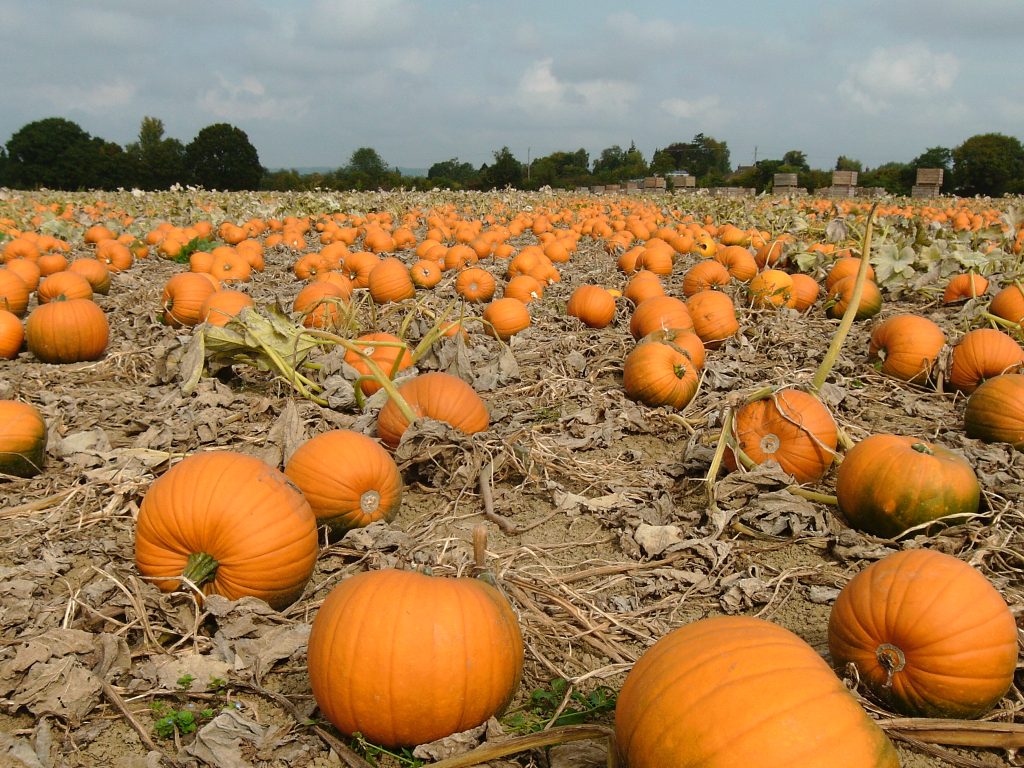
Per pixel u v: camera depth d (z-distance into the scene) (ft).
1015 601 4.93
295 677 4.48
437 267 15.29
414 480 6.82
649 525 5.82
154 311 11.79
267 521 4.75
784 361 9.98
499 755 3.69
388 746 3.96
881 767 3.18
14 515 5.93
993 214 27.14
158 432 7.20
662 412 7.99
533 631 4.78
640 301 12.20
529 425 7.84
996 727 3.86
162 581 4.79
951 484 5.50
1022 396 7.08
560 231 24.20
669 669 3.45
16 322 10.14
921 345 8.93
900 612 4.06
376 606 3.90
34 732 4.03
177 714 4.12
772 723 3.20
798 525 5.82
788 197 36.63
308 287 10.43
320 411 7.91
